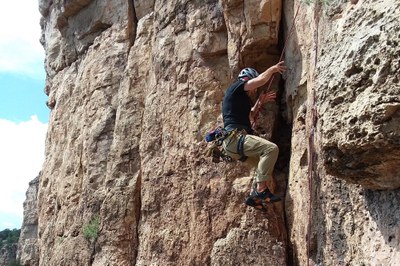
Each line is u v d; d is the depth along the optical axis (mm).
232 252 8492
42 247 14602
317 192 6848
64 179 13828
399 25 4453
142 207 10656
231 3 9258
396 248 4824
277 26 8977
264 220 8602
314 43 7164
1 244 47906
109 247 11266
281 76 9273
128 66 12336
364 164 4977
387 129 4516
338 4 6348
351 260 5738
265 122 9117
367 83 4793
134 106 11898
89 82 13641
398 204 4914
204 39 10109
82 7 14773
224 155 6711
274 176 8992
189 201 9703
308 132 7418
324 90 5305
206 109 9906
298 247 8008
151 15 12430
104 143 12531
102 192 12016
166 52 10961
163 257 9836
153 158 10664
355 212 5723
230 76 9883
